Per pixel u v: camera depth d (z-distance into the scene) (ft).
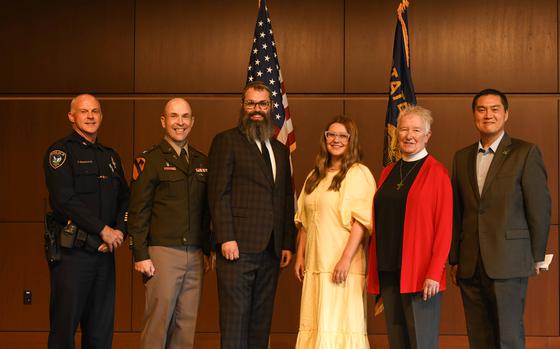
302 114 19.63
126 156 19.77
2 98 19.97
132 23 19.92
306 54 19.69
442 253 12.24
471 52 19.45
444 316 19.19
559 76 19.31
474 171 13.07
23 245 19.72
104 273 13.89
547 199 12.64
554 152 19.20
